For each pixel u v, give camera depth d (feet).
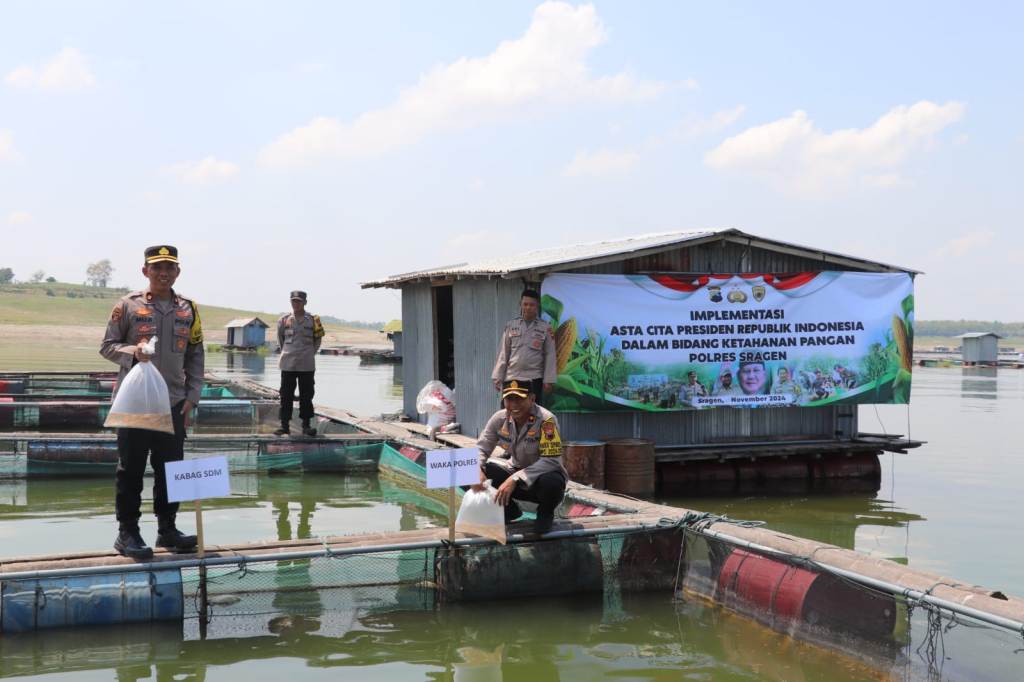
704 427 40.42
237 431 53.06
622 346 37.96
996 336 169.68
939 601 16.99
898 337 41.91
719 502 36.24
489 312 40.65
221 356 177.47
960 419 69.51
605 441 37.17
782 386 40.27
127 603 19.92
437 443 40.22
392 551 21.83
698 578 23.49
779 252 40.68
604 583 23.57
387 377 116.67
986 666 16.12
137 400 19.65
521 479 22.90
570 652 19.06
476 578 22.44
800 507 35.35
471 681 17.26
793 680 17.54
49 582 19.52
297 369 42.68
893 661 17.81
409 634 20.17
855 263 41.45
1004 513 34.22
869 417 70.90
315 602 21.36
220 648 18.99
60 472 39.47
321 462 42.16
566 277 37.24
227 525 30.25
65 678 17.01
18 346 199.62
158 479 21.13
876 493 38.63
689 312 38.88
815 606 19.66
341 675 17.48
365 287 54.70
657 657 18.81
